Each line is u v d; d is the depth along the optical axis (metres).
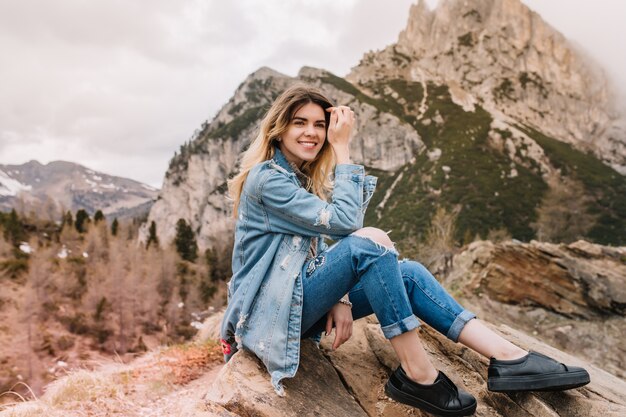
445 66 178.25
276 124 2.75
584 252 15.67
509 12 191.38
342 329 2.65
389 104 158.88
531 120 166.00
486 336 2.59
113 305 48.69
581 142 167.25
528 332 14.19
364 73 181.38
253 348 2.50
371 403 2.82
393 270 2.42
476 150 127.31
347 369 2.98
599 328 13.95
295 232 2.57
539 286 14.98
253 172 2.63
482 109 154.62
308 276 2.54
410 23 196.50
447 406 2.44
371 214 118.12
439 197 109.25
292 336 2.45
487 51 181.50
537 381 2.46
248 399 2.35
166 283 57.03
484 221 98.81
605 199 102.12
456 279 16.81
